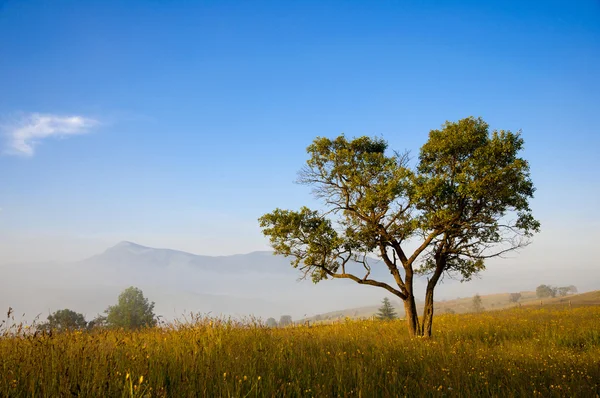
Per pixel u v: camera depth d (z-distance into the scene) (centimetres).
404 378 757
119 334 980
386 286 2047
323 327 1867
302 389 650
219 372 662
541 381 797
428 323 1983
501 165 1925
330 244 2011
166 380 625
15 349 691
